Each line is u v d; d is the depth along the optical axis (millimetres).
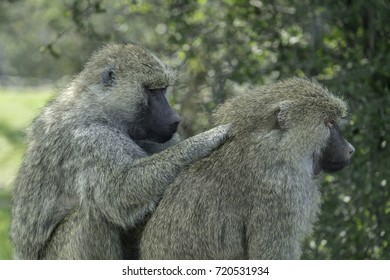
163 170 7219
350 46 11008
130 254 7566
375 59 9930
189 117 11797
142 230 7367
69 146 7613
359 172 9930
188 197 7008
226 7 11672
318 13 10734
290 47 11172
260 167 6953
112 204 7277
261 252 6879
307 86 7285
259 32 10961
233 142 7152
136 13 13695
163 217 7055
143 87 8023
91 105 7867
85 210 7387
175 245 6941
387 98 9789
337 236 10055
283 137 6980
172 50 12195
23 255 8078
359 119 9773
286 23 11008
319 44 10930
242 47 11461
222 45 11570
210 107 10883
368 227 10094
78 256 7430
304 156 7043
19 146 24922
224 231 6922
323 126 7086
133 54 8148
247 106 7281
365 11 10734
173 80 8250
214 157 7176
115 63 8086
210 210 6922
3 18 23391
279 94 7230
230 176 7004
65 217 7711
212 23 11586
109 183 7328
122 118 8008
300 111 7027
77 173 7500
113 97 7949
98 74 8039
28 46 29219
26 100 32781
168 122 8039
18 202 8078
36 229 7887
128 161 7461
